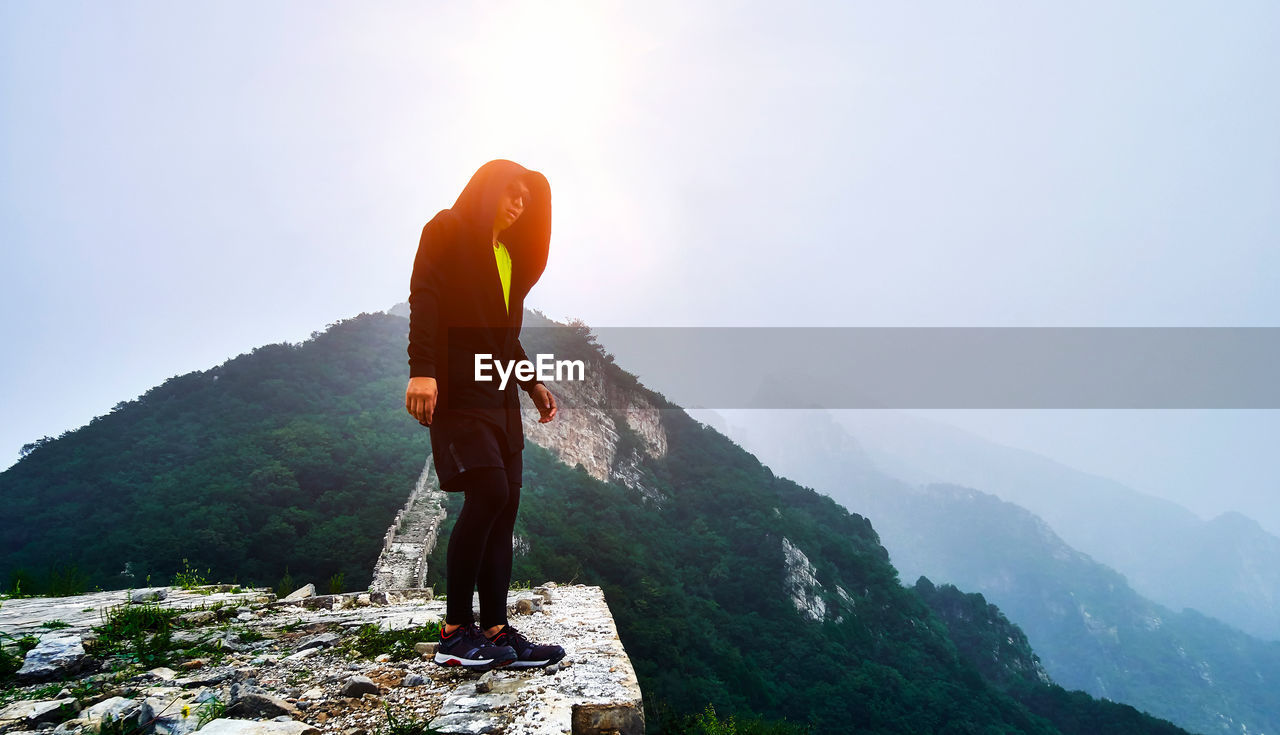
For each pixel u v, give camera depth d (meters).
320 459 59.75
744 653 64.56
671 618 59.22
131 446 71.94
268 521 48.50
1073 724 79.00
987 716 66.50
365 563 40.69
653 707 27.94
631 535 74.38
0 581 44.44
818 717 56.31
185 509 51.00
